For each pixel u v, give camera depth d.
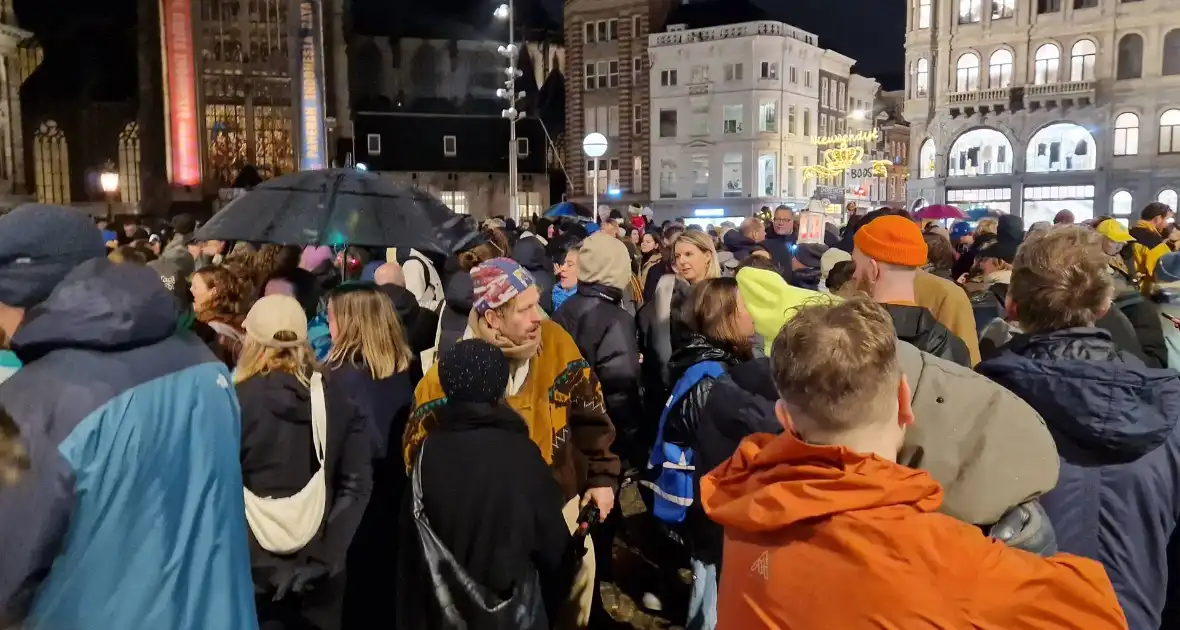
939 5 39.62
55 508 2.14
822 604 1.84
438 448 3.18
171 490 2.42
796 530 1.93
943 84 39.69
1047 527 2.48
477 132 58.09
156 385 2.41
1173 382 2.67
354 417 4.23
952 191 39.97
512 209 27.84
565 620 4.21
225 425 2.63
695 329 4.43
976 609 1.73
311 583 4.03
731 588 2.07
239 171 53.94
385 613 4.48
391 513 4.52
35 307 2.42
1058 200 37.53
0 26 38.84
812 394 1.99
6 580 2.09
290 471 4.05
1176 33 34.84
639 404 5.56
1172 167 35.00
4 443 2.13
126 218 49.78
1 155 39.56
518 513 3.11
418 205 6.53
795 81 47.16
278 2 54.38
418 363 4.95
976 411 2.50
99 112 55.31
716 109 46.72
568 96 51.44
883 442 2.03
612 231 11.70
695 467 4.20
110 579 2.27
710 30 46.56
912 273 3.78
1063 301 3.08
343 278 7.89
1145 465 2.80
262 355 4.11
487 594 3.07
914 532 1.80
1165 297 5.76
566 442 4.09
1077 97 36.34
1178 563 3.21
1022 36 37.69
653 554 6.72
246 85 54.09
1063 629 1.73
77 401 2.24
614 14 49.53
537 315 3.96
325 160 53.47
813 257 9.16
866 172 50.84
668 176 48.38
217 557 2.56
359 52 60.84
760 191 46.06
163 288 2.54
